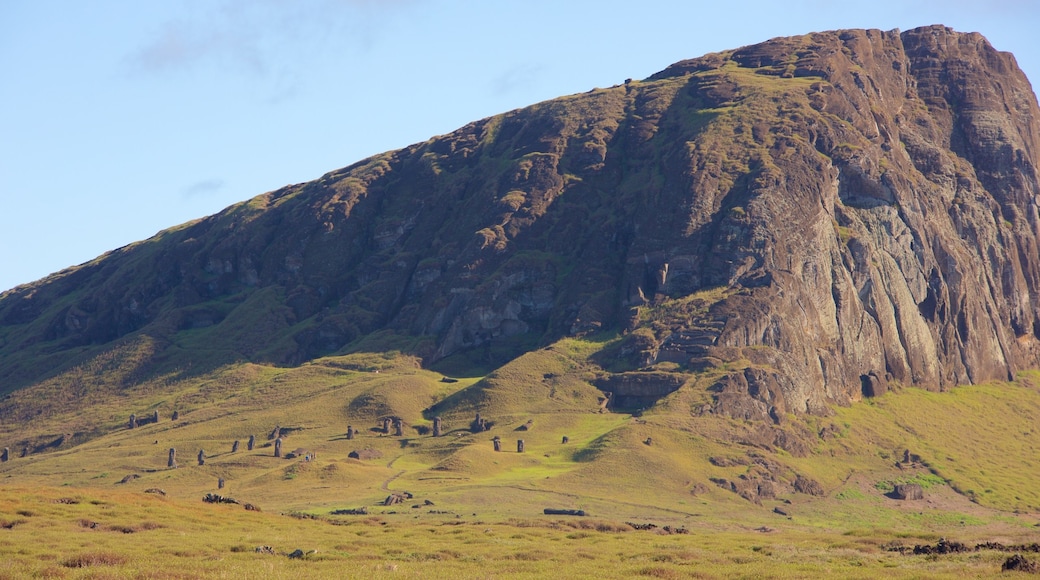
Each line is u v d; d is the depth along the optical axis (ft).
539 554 379.55
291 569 322.96
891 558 383.24
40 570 305.73
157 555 343.46
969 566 346.13
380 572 318.86
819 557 384.88
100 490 506.89
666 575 322.96
